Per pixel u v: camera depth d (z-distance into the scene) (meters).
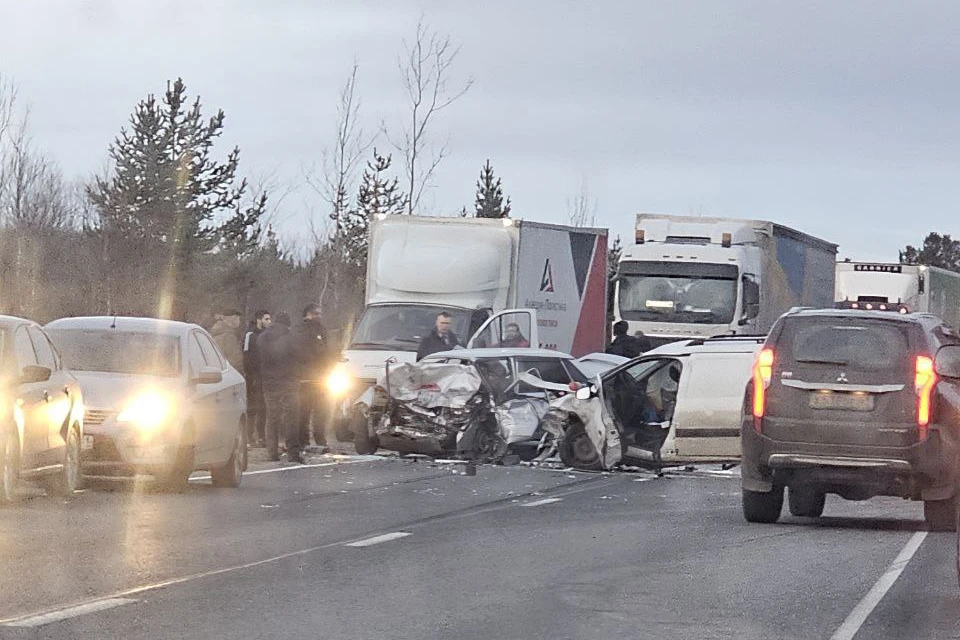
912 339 19.69
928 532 19.59
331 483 25.14
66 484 21.16
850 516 21.97
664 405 28.44
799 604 13.20
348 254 76.50
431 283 38.97
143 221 70.12
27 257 64.81
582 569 15.11
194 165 71.88
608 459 28.30
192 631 11.19
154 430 22.05
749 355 27.06
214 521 18.69
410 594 13.25
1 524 17.70
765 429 19.83
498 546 16.88
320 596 12.99
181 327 24.39
